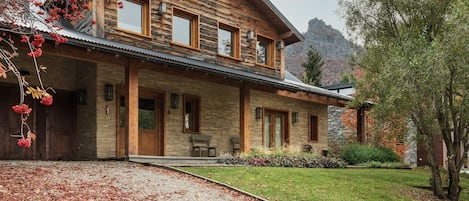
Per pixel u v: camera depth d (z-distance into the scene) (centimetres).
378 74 912
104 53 895
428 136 925
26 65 1017
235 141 1384
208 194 652
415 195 897
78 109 1105
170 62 969
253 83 1222
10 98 1014
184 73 1050
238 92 1430
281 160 1133
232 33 1443
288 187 762
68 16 609
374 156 1467
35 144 1042
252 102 1462
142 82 1145
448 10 880
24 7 504
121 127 1100
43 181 609
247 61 1455
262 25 1523
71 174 680
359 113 1638
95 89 1052
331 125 2098
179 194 629
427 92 805
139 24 1182
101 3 1067
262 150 1235
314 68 3728
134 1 1167
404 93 807
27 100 1036
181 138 1234
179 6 1255
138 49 1055
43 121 1061
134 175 727
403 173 1225
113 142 1077
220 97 1365
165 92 1202
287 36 1576
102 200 547
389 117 912
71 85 1113
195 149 1262
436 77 775
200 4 1318
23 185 573
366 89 964
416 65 778
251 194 680
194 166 898
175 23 1272
